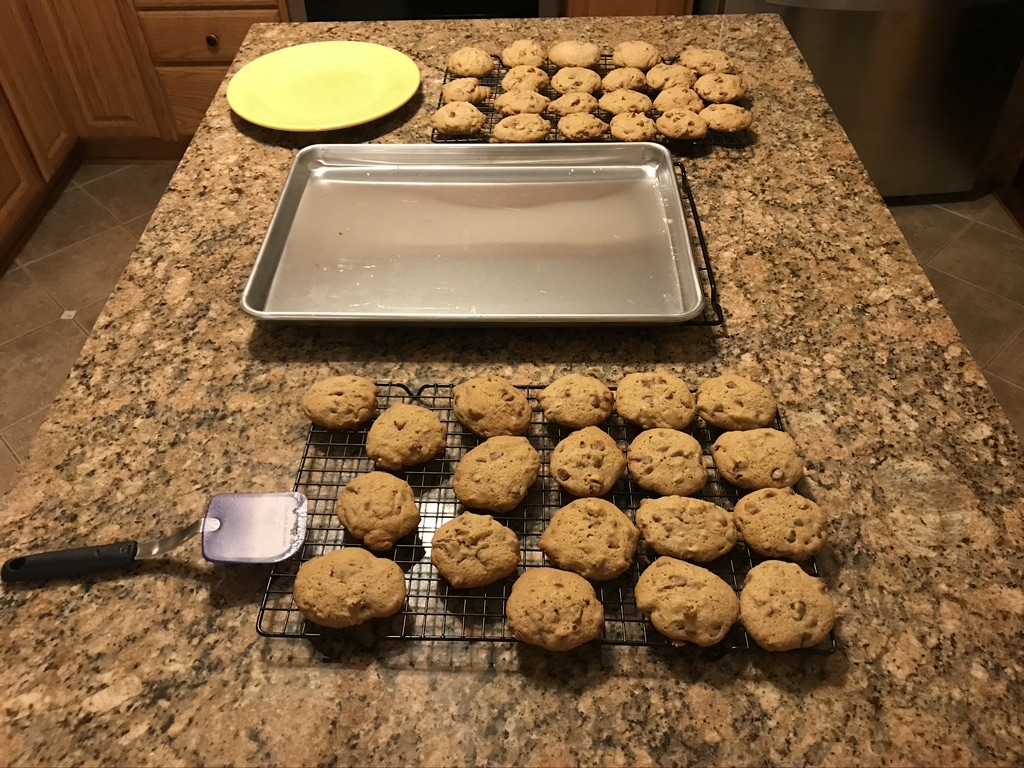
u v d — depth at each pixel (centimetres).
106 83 251
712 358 100
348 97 144
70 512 84
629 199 123
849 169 129
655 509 79
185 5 230
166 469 89
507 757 67
